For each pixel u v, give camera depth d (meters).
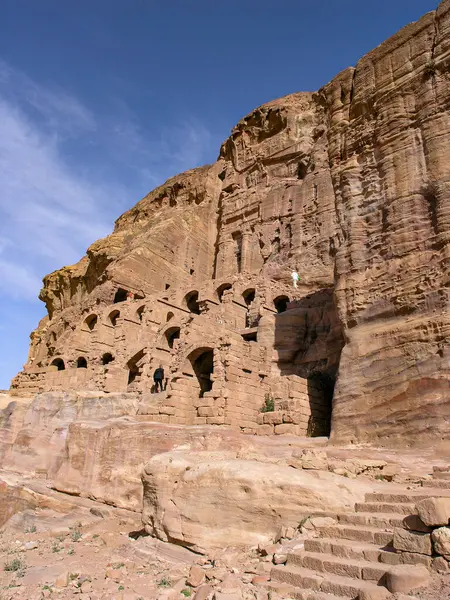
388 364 15.07
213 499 9.67
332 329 26.80
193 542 9.59
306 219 46.16
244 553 8.62
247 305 40.66
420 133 17.14
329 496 8.88
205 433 16.50
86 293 64.12
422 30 18.17
